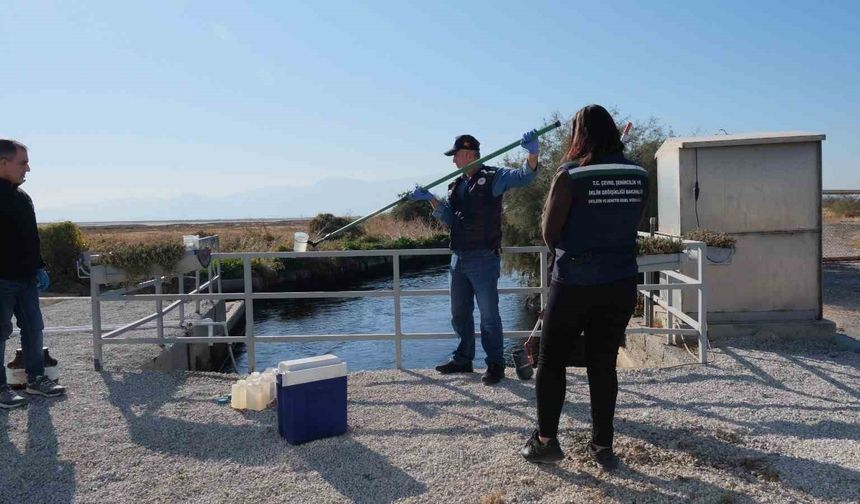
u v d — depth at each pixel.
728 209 6.23
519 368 5.02
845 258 11.92
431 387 4.91
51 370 5.11
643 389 4.69
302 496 3.15
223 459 3.64
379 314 14.29
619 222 3.11
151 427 4.16
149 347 6.83
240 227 51.56
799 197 6.18
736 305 6.26
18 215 4.54
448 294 5.47
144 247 5.54
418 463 3.48
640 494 3.03
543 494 3.08
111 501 3.16
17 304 4.71
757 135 6.40
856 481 3.14
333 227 27.98
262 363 9.95
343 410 3.98
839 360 5.35
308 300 16.48
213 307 9.69
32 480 3.42
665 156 6.84
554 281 3.21
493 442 3.75
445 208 5.05
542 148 14.21
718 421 3.99
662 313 6.88
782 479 3.18
